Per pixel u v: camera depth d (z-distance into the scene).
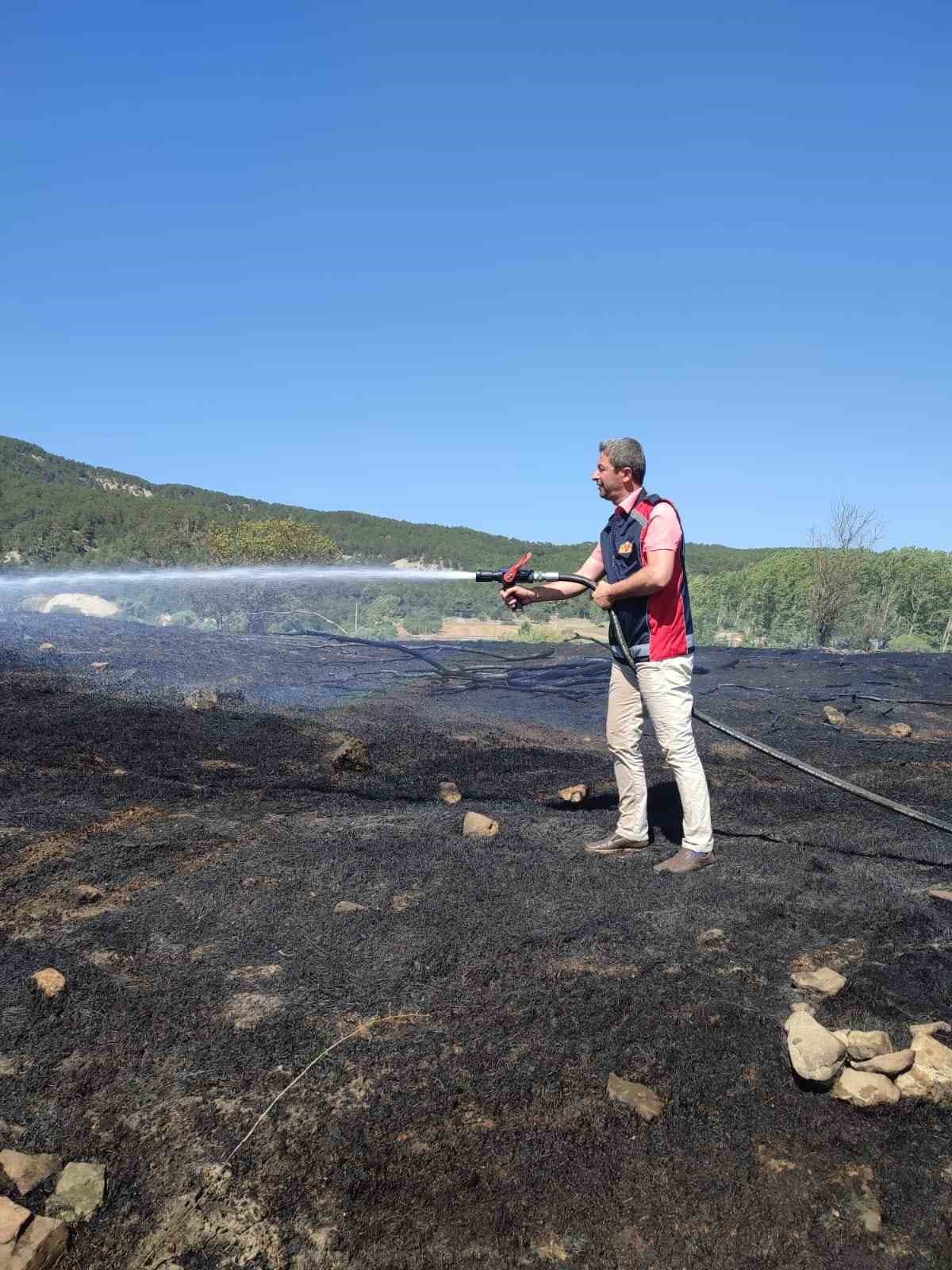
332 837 4.20
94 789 4.65
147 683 7.19
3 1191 2.01
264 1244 1.92
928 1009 2.81
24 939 3.08
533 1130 2.23
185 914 3.32
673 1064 2.48
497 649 11.66
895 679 10.65
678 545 3.95
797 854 4.19
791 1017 2.58
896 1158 2.20
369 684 8.36
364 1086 2.37
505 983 2.88
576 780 5.58
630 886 3.73
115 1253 1.90
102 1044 2.52
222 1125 2.23
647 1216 2.01
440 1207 2.01
